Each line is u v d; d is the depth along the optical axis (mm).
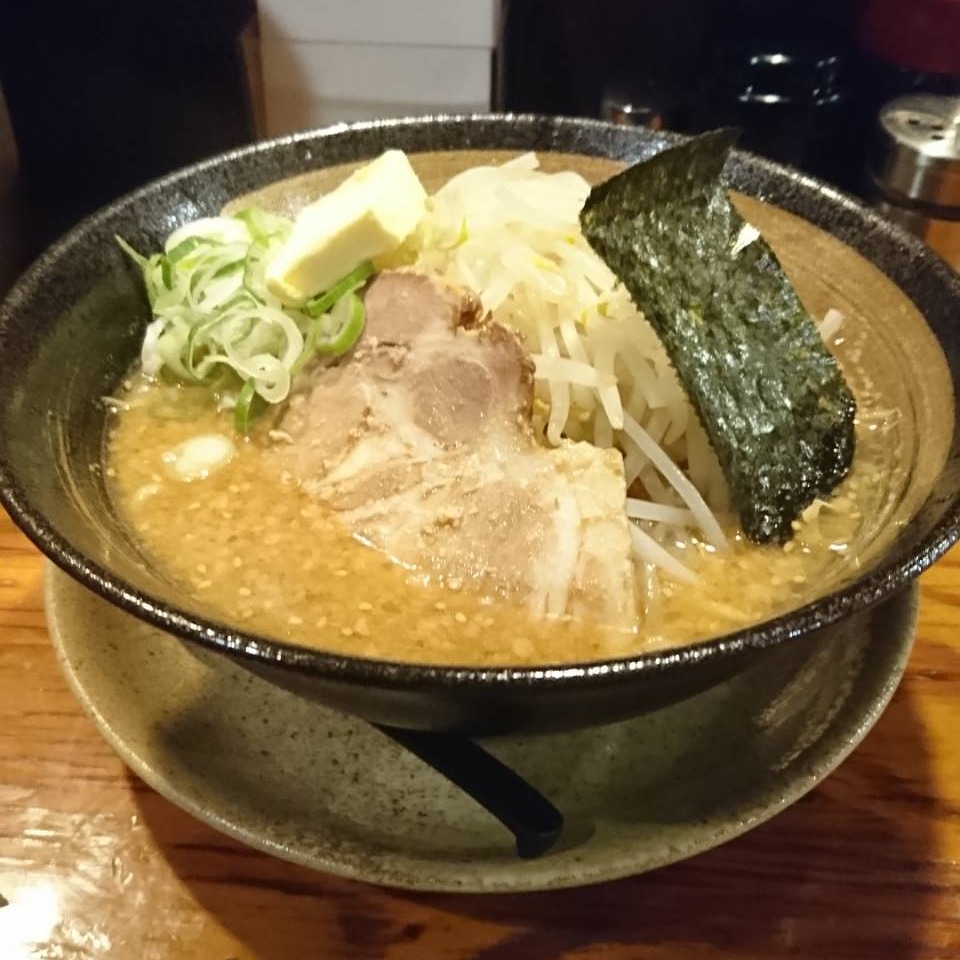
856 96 506
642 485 298
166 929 233
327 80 486
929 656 291
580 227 277
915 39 481
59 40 438
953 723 275
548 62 511
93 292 301
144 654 269
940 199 441
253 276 312
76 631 268
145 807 255
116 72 448
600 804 239
